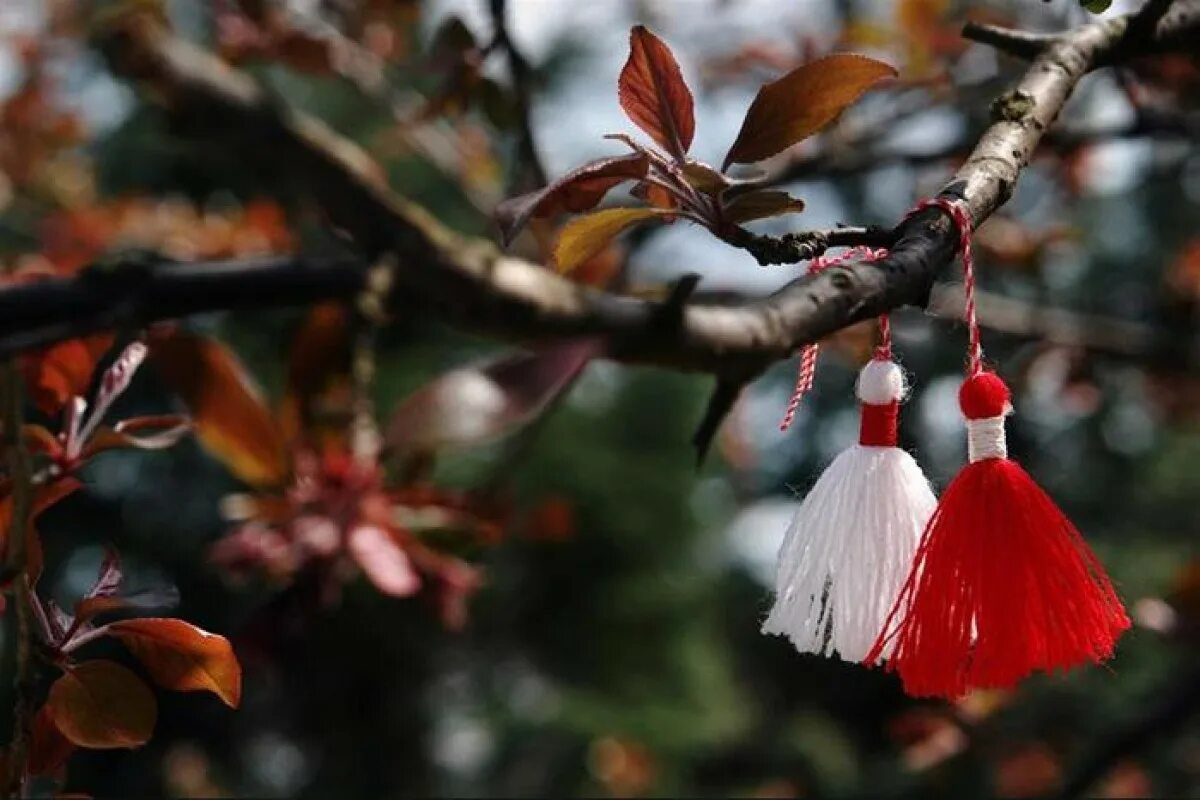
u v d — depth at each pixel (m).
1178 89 1.15
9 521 0.84
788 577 0.85
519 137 1.07
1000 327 1.43
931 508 0.85
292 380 1.04
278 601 1.05
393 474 1.11
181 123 1.08
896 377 0.86
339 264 0.84
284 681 3.67
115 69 1.09
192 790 3.44
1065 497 4.78
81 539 4.16
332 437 1.05
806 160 1.23
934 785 1.74
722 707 4.26
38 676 0.82
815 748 4.28
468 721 3.99
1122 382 2.03
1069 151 1.12
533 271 0.86
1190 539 4.71
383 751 3.93
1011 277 1.67
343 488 1.05
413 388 3.77
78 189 2.25
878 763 4.28
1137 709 2.11
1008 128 0.85
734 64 1.46
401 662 3.78
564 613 4.00
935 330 1.25
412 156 3.71
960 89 1.27
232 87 1.07
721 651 4.57
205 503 4.17
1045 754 1.79
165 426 0.87
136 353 0.87
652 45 0.81
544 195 0.79
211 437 0.96
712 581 4.34
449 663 3.92
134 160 3.83
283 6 1.27
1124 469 4.80
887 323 0.86
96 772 3.81
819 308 0.82
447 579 1.08
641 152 0.80
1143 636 2.47
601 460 3.92
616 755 3.68
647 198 0.83
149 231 1.78
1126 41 0.89
